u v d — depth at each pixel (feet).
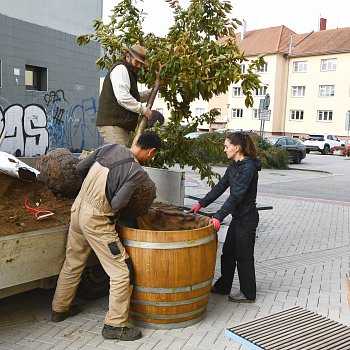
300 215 32.32
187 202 25.85
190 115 21.36
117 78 15.87
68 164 15.02
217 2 19.81
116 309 12.16
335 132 161.68
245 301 15.25
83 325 13.12
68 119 39.68
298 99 169.48
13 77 34.35
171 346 12.03
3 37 33.30
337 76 159.84
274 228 27.63
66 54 38.86
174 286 12.34
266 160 71.61
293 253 21.90
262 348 8.38
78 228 12.27
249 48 176.24
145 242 12.06
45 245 12.15
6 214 13.42
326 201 39.73
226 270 15.69
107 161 11.91
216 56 18.28
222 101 177.27
